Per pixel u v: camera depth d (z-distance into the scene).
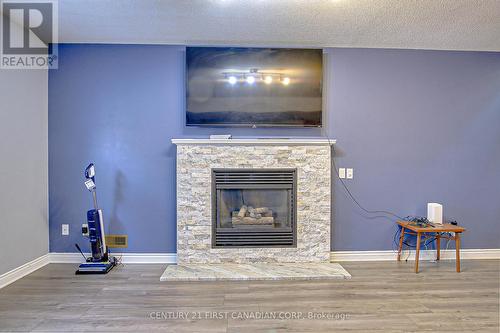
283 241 3.63
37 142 3.51
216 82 3.65
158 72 3.72
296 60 3.69
